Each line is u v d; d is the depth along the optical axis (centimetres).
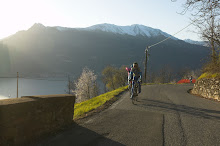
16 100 273
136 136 322
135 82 684
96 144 279
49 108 313
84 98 5012
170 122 425
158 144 290
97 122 404
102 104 661
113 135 323
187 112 545
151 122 416
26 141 266
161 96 925
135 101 734
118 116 466
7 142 238
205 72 1238
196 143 303
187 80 3881
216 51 1050
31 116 275
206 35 909
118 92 1080
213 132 362
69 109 371
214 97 866
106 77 6031
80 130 342
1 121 230
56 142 279
